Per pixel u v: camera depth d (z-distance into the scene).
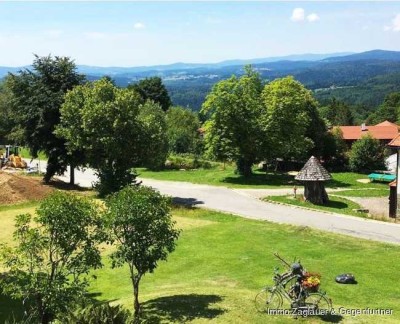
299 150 68.81
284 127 66.44
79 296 16.39
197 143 98.06
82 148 48.19
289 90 66.69
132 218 17.00
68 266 16.64
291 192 54.97
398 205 42.72
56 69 52.94
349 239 33.91
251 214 43.47
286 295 17.05
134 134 45.34
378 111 174.75
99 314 15.61
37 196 46.03
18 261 16.20
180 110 109.19
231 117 63.94
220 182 62.94
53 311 16.20
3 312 20.80
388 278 24.64
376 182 67.31
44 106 49.97
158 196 17.98
